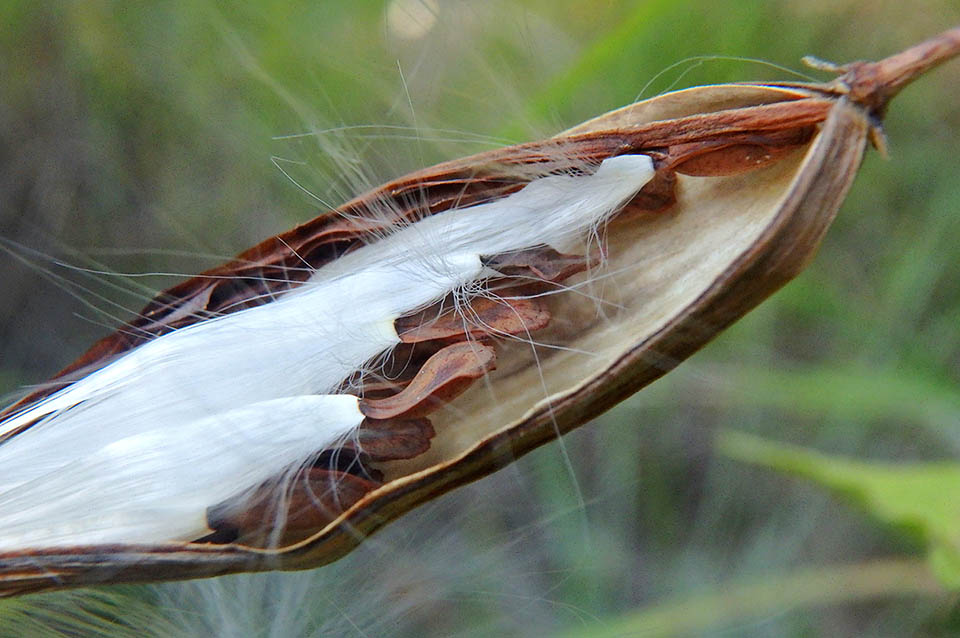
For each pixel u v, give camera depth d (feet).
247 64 0.77
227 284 0.57
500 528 0.74
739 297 0.54
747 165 0.55
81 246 0.92
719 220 0.55
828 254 0.90
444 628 0.68
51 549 0.54
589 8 0.87
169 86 0.91
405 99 0.69
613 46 0.74
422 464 0.55
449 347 0.55
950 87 0.93
